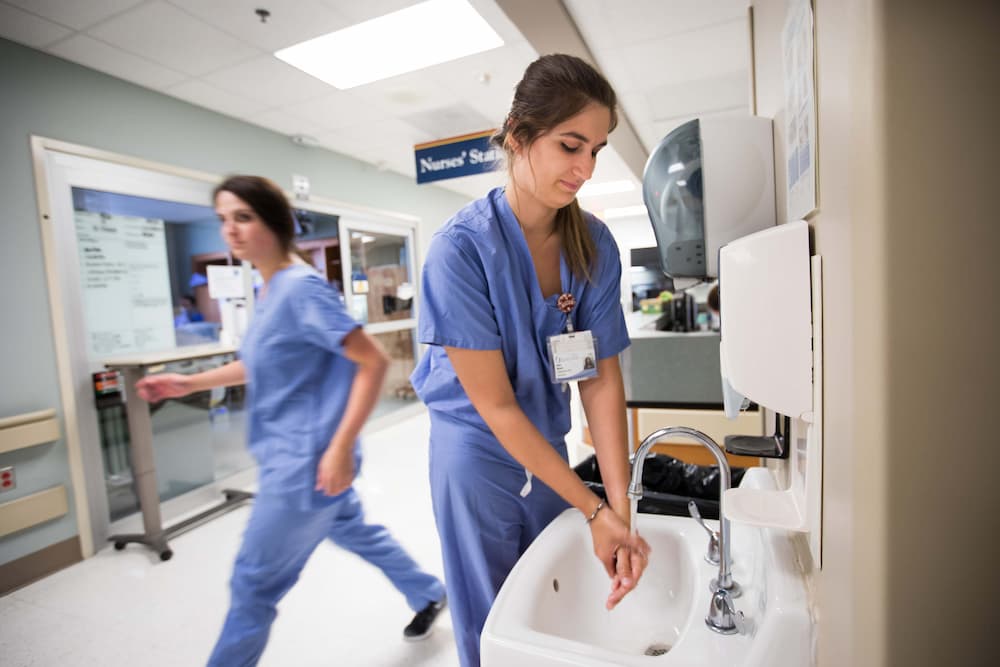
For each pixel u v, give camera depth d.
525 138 0.73
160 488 2.63
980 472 0.33
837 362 0.43
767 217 0.85
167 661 1.54
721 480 0.69
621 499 0.86
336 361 1.24
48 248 2.19
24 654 1.59
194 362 2.69
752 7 1.19
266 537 1.17
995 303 0.32
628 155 3.71
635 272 1.36
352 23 2.22
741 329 0.55
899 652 0.35
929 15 0.31
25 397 2.11
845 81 0.37
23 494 2.08
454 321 0.82
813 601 0.55
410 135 3.56
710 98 3.26
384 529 1.51
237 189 1.20
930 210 0.32
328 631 1.61
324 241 3.91
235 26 2.19
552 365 0.91
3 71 2.09
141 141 2.61
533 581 0.74
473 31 2.36
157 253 2.67
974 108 0.31
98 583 2.01
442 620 1.64
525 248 0.88
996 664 0.34
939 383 0.33
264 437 1.22
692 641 0.64
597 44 2.58
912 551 0.34
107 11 2.01
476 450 0.95
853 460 0.38
